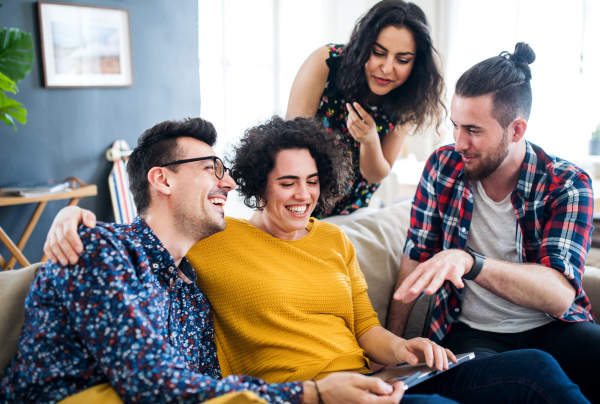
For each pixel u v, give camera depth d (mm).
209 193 1086
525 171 1468
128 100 3510
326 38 4305
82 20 3217
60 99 3230
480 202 1555
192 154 1072
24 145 3145
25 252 3229
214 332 1249
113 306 888
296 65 4195
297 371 1181
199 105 3857
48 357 907
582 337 1387
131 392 869
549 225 1438
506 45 4609
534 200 1472
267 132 1301
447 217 1601
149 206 1084
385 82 1863
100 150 3451
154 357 877
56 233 925
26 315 955
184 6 3666
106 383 935
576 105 4215
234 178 1341
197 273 1230
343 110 2049
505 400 1142
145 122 3611
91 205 3469
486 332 1517
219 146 3889
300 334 1225
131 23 3432
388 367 1348
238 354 1239
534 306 1339
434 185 1630
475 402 1179
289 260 1302
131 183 1110
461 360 1209
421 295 1626
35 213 3008
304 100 2021
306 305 1259
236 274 1228
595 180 3326
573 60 4203
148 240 1035
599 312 1604
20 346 938
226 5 3764
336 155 1382
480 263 1271
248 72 3959
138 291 957
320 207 1449
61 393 913
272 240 1302
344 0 4340
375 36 1781
